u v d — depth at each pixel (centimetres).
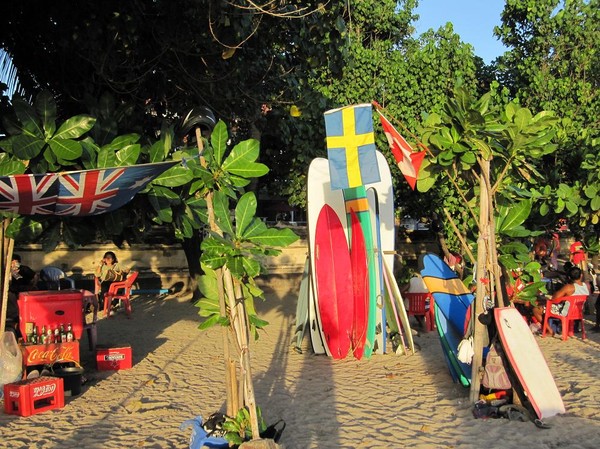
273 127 1540
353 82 1780
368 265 1042
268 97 1277
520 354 705
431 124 735
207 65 1097
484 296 743
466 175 830
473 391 743
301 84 1393
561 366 927
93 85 1095
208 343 1155
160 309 1571
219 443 544
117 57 1048
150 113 1195
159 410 743
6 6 1003
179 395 814
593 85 2098
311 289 1045
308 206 1059
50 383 754
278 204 2922
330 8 1044
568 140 1270
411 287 1254
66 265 1814
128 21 972
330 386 852
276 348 1108
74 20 959
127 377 910
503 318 714
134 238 779
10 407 738
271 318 1447
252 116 1280
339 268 1046
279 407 755
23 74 1115
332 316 1029
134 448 620
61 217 691
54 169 688
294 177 1792
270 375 917
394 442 629
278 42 1155
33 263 1786
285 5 1012
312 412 734
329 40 1112
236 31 962
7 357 785
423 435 649
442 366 952
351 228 1066
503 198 842
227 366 577
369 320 1029
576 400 754
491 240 749
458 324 866
